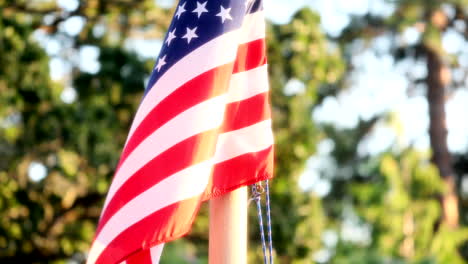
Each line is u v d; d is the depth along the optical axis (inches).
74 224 546.0
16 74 511.5
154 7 554.6
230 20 177.2
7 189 524.4
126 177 172.4
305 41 551.2
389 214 746.2
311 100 564.1
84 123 528.7
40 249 536.1
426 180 796.0
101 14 544.7
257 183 179.0
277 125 548.1
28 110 522.6
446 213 1111.6
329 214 1087.6
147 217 167.0
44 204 534.0
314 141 556.1
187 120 171.0
